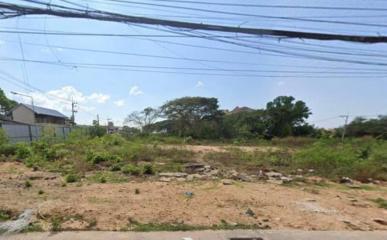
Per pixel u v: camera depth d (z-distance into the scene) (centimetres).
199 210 776
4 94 5069
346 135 5400
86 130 3959
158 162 1839
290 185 1250
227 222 702
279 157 2138
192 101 5544
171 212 750
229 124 5459
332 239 632
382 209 910
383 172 1656
